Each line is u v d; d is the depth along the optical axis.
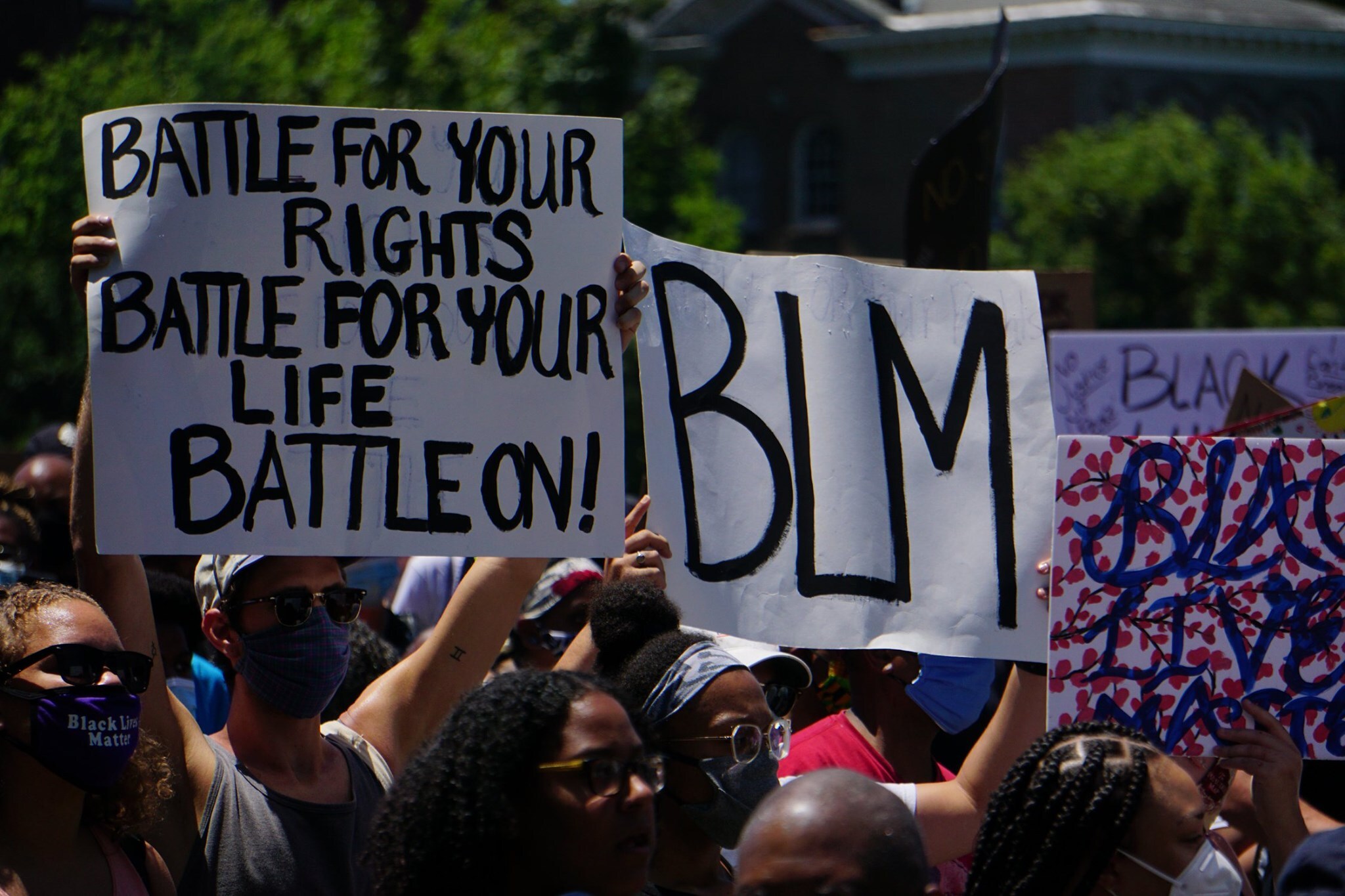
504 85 34.66
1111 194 40.38
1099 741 3.97
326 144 4.88
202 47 26.06
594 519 5.00
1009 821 3.97
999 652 5.43
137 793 4.34
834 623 5.37
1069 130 48.84
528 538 4.95
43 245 21.52
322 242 4.88
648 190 37.91
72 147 21.75
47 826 4.14
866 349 5.60
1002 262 41.75
